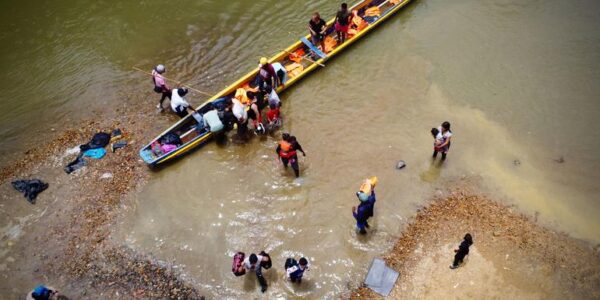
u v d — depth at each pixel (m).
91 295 10.57
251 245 11.34
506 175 12.66
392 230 11.48
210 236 11.59
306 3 19.22
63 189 12.83
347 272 10.70
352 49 17.11
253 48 17.23
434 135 12.23
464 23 18.06
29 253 11.43
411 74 15.98
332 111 14.77
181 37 18.03
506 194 12.19
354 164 13.09
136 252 11.35
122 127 14.58
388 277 10.46
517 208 11.84
